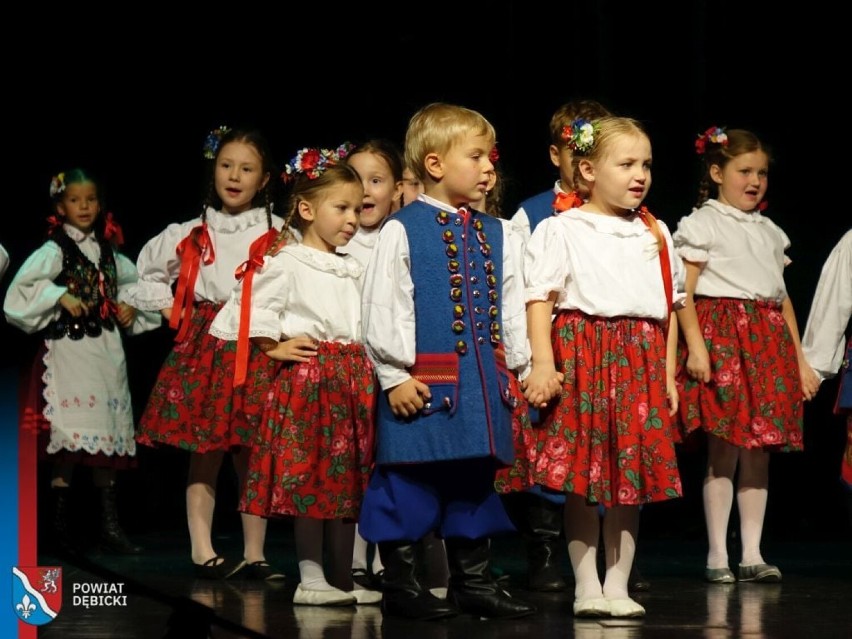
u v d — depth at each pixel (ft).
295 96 40.34
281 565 30.17
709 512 27.66
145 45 39.32
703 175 29.43
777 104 38.86
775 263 28.78
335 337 24.38
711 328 28.17
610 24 39.42
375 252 21.70
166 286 30.73
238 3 39.63
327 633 20.31
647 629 20.71
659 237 22.93
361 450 24.14
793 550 33.37
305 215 24.98
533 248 22.65
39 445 32.99
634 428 22.02
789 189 38.96
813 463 37.35
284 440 23.81
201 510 28.32
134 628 20.70
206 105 40.16
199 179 40.42
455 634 20.16
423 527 21.53
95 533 36.96
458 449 20.97
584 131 22.89
